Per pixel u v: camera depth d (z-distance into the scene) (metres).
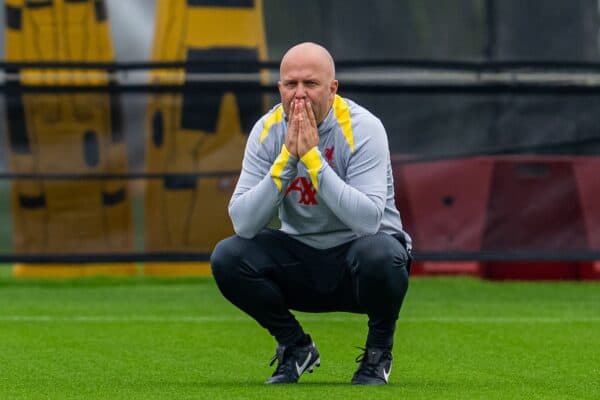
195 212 31.06
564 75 31.03
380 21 30.75
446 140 30.92
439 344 21.45
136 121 30.92
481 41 30.89
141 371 18.45
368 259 15.41
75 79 30.89
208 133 30.97
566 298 29.69
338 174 15.74
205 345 21.36
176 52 30.89
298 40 30.83
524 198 31.03
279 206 15.97
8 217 31.00
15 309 26.91
